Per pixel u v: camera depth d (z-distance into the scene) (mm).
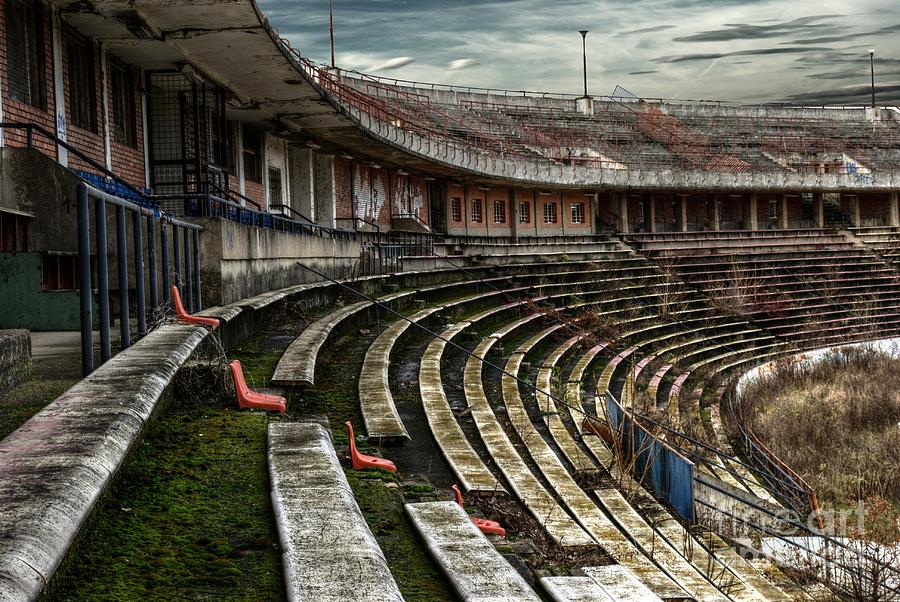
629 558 9023
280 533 4637
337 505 5062
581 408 17172
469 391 15195
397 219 38844
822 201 58062
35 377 7555
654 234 47969
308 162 30547
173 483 5633
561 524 9000
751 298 38906
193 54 17578
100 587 3957
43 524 3668
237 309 11938
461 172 39938
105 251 7586
